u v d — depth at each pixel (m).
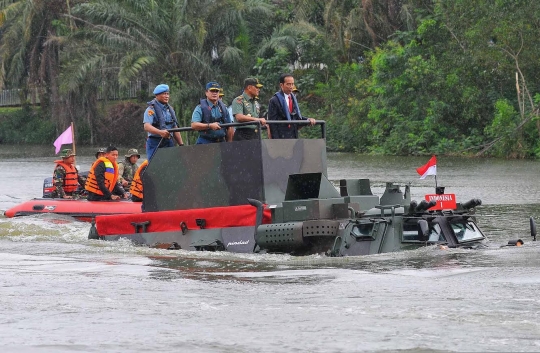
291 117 30.50
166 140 31.06
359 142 96.56
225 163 28.33
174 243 28.80
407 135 87.69
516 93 85.38
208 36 104.62
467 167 68.25
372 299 19.00
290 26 107.44
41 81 117.38
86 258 27.19
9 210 40.06
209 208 28.33
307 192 27.77
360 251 25.19
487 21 79.56
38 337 16.42
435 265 22.80
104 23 99.88
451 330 16.09
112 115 117.00
